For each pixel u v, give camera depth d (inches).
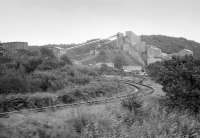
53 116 645.3
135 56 6471.5
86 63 5022.1
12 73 1179.3
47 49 2127.2
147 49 6948.8
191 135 716.0
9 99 842.8
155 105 936.3
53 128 548.1
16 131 499.5
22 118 580.7
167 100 970.1
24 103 867.4
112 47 6624.0
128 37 7258.9
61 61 1889.8
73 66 2054.6
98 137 557.3
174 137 659.4
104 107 810.8
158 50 6943.9
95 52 6013.8
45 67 1601.9
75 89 1198.9
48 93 1083.9
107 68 3905.0
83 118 628.1
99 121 628.7
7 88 1031.6
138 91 1556.3
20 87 1090.7
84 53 6348.4
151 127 668.7
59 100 1023.6
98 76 2112.5
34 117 598.9
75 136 549.3
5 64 1397.6
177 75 978.7
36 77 1332.4
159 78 1056.2
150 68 3031.5
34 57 1702.8
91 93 1263.5
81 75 1701.5
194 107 925.2
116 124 640.4
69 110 721.6
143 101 954.1
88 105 879.1
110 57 5649.6
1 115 621.0
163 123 714.8
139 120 721.6
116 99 1086.4
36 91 1159.0
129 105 831.1
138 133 615.8
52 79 1360.7
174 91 939.3
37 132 518.9
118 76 3125.0
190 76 946.7
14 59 1549.0
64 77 1502.2
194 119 853.8
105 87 1480.1
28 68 1477.6
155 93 1418.6
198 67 959.6
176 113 854.5
